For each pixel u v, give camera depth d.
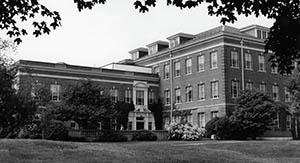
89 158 17.62
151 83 61.56
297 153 26.33
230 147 29.06
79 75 54.78
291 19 9.48
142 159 18.44
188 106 55.53
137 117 58.38
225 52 50.34
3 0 10.38
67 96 40.03
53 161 16.61
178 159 19.19
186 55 56.69
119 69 62.56
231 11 10.26
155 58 63.38
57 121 37.34
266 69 54.19
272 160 23.27
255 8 9.95
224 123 44.47
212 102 51.38
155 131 44.34
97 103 40.25
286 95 55.16
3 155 17.06
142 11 10.40
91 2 10.40
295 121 49.41
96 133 40.56
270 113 43.66
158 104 60.94
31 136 33.28
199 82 53.88
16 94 25.89
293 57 10.23
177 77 58.16
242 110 44.06
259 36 54.50
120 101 57.53
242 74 51.44
